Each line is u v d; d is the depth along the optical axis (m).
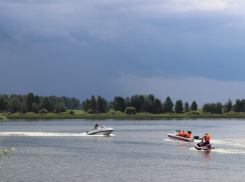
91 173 48.22
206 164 54.34
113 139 97.06
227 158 59.69
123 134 118.81
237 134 119.00
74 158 61.38
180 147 76.12
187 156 62.50
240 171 49.06
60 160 59.19
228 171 49.12
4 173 48.31
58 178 45.22
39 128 164.75
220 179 44.41
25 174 47.59
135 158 60.97
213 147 74.88
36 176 46.41
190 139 86.31
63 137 102.94
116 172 48.91
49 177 45.84
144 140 93.88
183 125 191.38
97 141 91.06
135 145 81.00
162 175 46.84
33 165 54.31
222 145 78.50
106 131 108.00
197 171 49.25
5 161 58.16
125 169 50.97
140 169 50.94
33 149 74.00
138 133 124.25
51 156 63.91
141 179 44.59
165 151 69.75
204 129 153.12
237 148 73.00
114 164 55.09
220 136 109.44
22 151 70.75
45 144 83.69
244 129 152.50
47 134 113.50
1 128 163.75
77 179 44.66
